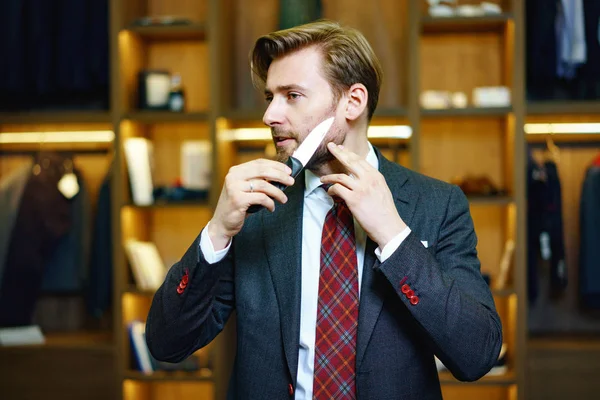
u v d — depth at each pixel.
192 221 3.72
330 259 1.22
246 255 1.30
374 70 1.29
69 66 3.44
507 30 3.32
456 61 3.62
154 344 1.24
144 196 3.29
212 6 3.27
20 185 3.59
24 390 3.32
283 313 1.22
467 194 3.26
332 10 3.70
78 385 3.29
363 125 1.31
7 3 3.45
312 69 1.22
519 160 3.13
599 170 3.54
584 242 3.53
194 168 3.36
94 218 3.85
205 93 3.72
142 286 3.28
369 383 1.16
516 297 3.12
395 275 1.11
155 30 3.33
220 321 1.34
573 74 3.30
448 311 1.11
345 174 1.21
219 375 3.18
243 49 3.73
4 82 3.46
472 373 1.15
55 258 3.62
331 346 1.18
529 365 3.15
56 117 3.32
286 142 1.25
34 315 3.90
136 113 3.29
